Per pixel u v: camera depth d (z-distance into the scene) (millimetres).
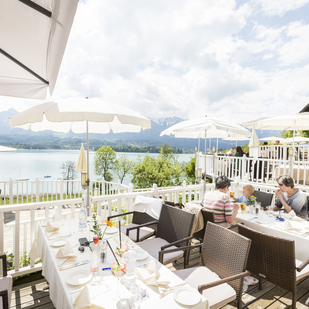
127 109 3240
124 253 1908
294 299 2340
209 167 11188
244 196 4449
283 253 2352
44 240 2543
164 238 3326
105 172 39938
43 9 1204
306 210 3887
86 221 2836
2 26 1438
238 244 2229
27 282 3082
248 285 2990
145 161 33469
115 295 1568
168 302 1522
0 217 2977
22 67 1792
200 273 2400
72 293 1603
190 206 3547
